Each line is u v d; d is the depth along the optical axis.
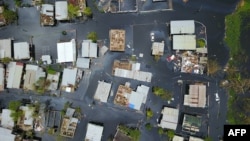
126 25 55.81
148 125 54.72
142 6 55.66
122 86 54.97
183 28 54.59
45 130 55.06
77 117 55.22
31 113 54.50
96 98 55.00
